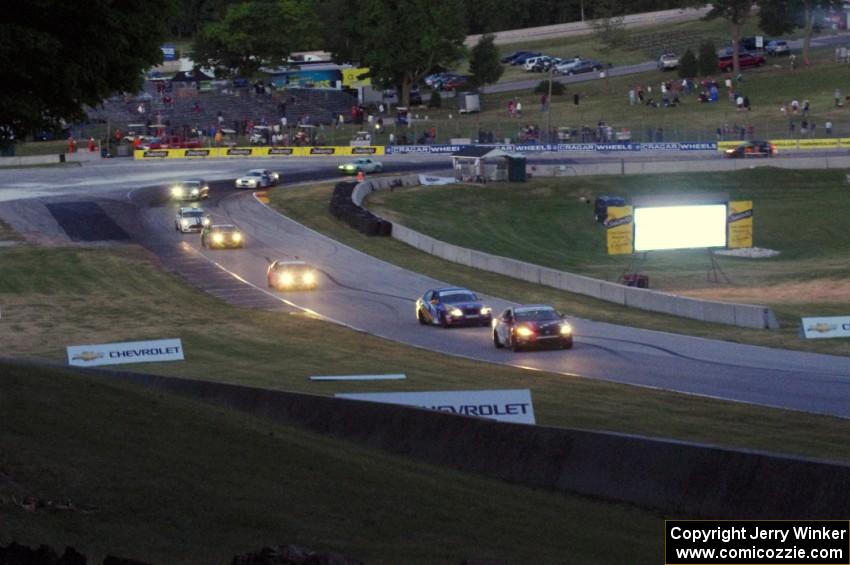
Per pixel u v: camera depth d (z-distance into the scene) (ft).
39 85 239.50
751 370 321.93
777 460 136.98
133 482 125.29
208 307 522.47
